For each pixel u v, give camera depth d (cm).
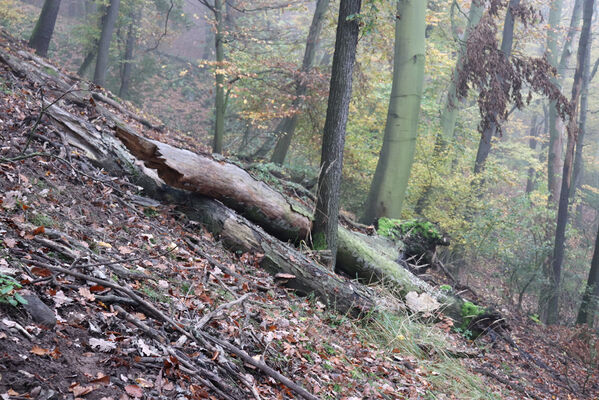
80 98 847
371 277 772
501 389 687
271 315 497
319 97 1522
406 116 1291
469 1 2328
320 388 417
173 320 367
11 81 756
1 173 475
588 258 2417
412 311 754
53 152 582
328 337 540
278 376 378
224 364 359
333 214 748
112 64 2664
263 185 703
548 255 1564
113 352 309
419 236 970
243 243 636
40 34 1539
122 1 2308
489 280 1714
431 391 549
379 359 561
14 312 292
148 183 644
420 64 1294
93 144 628
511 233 1498
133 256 456
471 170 1877
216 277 505
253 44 1828
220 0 1493
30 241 375
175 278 459
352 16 714
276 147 1616
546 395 779
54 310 317
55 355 281
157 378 304
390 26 1559
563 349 1166
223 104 1442
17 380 253
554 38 2614
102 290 358
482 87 1561
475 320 825
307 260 666
